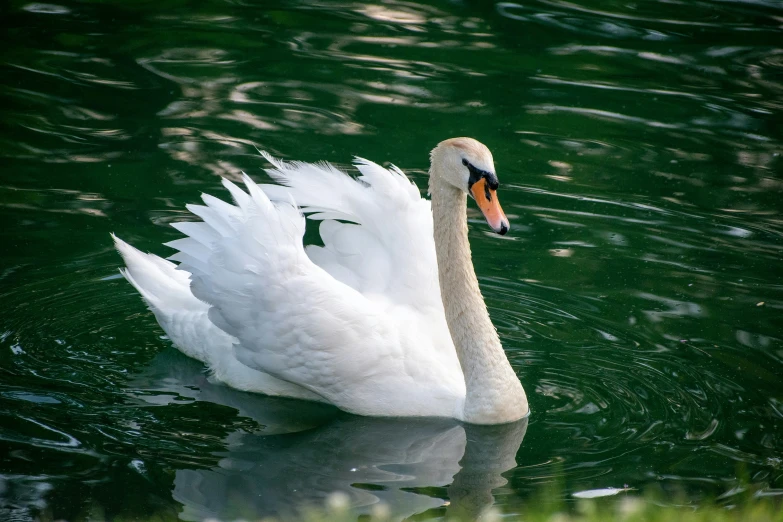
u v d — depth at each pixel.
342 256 12.70
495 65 21.03
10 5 23.19
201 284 11.55
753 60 21.34
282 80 20.08
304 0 24.48
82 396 11.27
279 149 17.23
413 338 11.71
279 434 10.95
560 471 10.05
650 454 10.30
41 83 19.45
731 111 19.17
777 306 13.21
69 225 14.82
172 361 12.30
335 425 11.24
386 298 12.17
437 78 20.36
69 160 16.66
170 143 17.36
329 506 9.34
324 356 11.29
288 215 11.73
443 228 11.11
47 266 13.85
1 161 16.52
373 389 11.44
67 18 22.70
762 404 11.18
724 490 9.60
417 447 10.69
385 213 12.61
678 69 20.95
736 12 24.00
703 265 14.30
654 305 13.34
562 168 17.12
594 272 14.18
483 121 18.64
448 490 9.73
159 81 19.80
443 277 11.20
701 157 17.53
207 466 10.08
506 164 17.19
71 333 12.61
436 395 11.43
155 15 23.23
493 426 11.08
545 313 13.21
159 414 11.10
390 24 23.17
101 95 19.06
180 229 11.80
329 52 21.50
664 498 9.48
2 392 11.17
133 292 13.62
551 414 11.18
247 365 11.59
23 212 15.09
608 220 15.54
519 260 14.52
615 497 9.52
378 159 17.02
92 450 10.19
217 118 18.36
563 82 20.38
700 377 11.73
